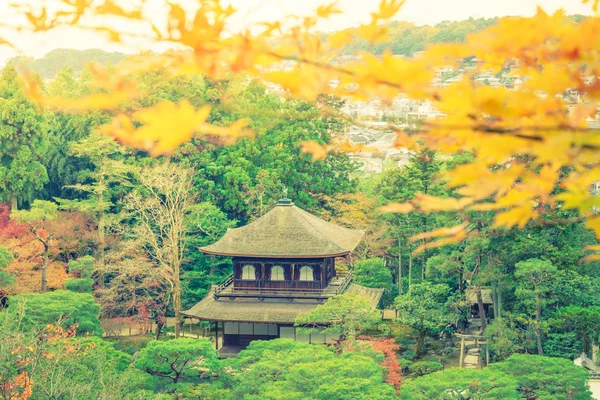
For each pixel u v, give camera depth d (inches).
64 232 2070.6
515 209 112.2
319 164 2437.3
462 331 1836.9
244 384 1112.8
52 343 1098.7
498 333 1582.2
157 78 1968.5
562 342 1513.3
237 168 2338.8
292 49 87.5
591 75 83.1
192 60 84.6
